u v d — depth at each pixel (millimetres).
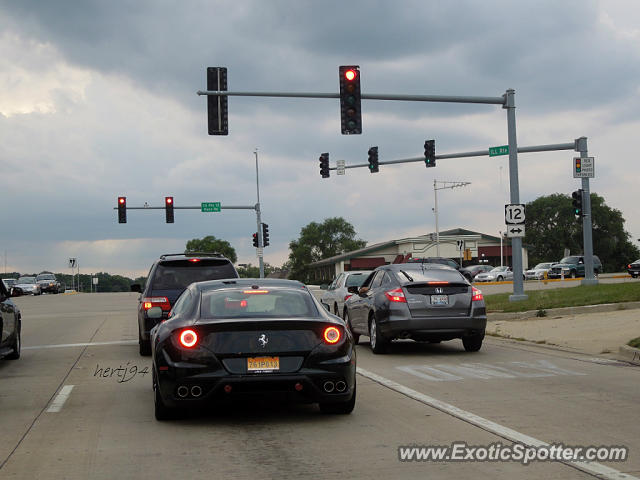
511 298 23359
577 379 10234
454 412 8016
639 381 9945
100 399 9305
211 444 6691
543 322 18328
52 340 18328
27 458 6266
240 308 7824
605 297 20906
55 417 8117
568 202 123062
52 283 70875
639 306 19609
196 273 13992
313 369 7363
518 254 23516
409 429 7203
